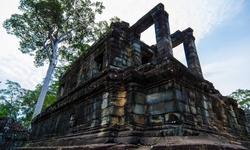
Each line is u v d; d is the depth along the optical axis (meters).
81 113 6.00
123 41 7.70
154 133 3.88
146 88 4.84
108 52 7.04
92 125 5.06
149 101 4.57
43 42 15.76
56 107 8.38
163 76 4.39
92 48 8.84
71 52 17.98
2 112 16.47
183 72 4.52
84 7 16.78
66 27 16.95
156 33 6.85
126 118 4.34
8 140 11.76
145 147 3.50
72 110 6.82
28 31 15.11
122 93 4.93
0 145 11.25
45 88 14.09
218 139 4.38
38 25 15.17
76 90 7.83
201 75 8.22
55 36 16.66
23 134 12.58
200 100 5.10
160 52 6.28
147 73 4.96
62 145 6.07
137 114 4.32
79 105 6.39
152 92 4.62
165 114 4.02
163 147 3.12
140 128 4.18
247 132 7.92
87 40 18.02
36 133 10.59
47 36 15.99
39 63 16.97
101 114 4.86
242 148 3.33
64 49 17.77
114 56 6.89
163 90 4.34
